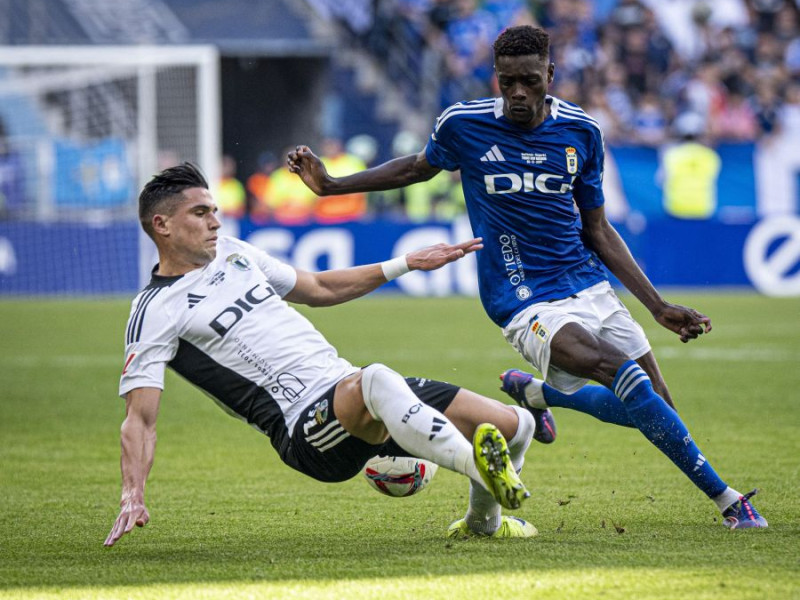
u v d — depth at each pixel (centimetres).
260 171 8650
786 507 1795
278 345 1538
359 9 8888
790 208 7719
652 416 1653
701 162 7538
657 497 1923
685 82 8256
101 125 7012
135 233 6875
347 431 1491
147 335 1523
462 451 1422
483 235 1812
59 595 1280
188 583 1328
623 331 1841
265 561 1450
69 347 4694
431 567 1385
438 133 1823
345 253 6875
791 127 8138
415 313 6069
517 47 1702
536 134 1773
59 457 2450
